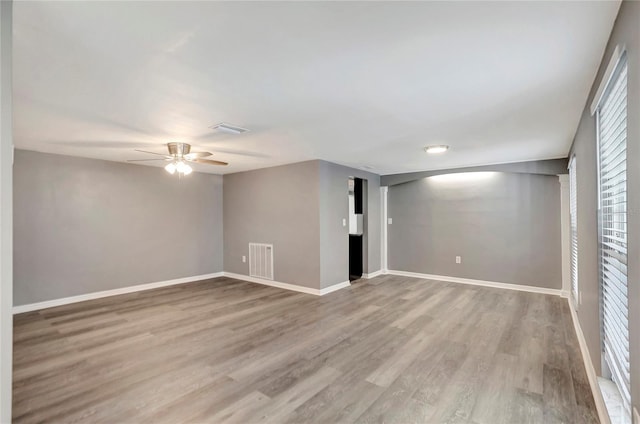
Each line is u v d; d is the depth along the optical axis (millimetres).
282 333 3334
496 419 1954
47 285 4301
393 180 6312
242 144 3768
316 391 2254
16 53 1667
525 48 1654
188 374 2488
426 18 1396
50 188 4332
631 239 1346
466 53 1702
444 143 3736
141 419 1954
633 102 1255
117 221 4980
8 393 1174
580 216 2961
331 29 1475
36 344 3068
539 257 5027
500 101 2396
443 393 2229
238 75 1948
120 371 2537
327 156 4578
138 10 1317
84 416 1979
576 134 3188
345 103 2432
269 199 5578
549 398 2166
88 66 1820
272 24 1430
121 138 3459
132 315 3949
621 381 1645
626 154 1435
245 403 2115
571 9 1341
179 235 5762
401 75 1963
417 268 6215
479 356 2791
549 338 3182
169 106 2480
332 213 5164
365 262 6172
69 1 1246
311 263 4996
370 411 2031
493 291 5074
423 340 3141
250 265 5910
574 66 1847
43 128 3062
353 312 4031
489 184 5457
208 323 3650
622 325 1602
